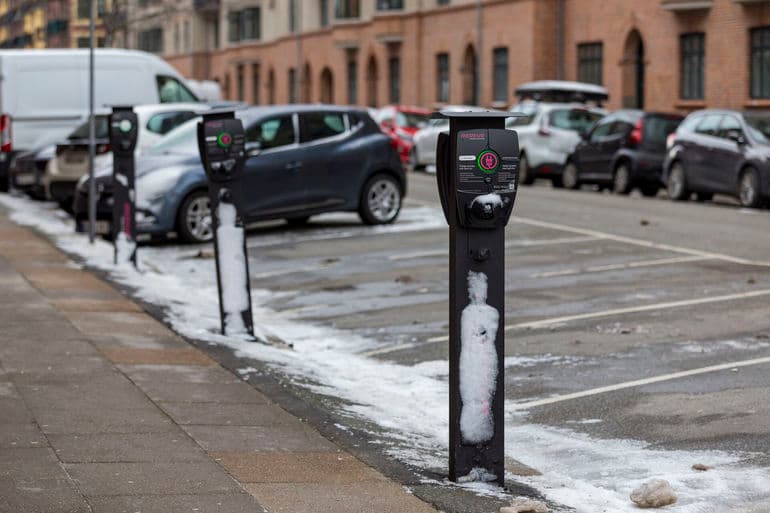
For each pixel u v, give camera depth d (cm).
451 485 746
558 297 1498
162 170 2125
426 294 1574
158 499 700
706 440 887
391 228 2303
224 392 990
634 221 2359
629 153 3222
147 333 1236
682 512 721
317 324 1401
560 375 1101
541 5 5169
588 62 4975
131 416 895
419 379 1105
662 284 1575
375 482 754
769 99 3938
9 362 1067
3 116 3209
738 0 3934
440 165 744
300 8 7819
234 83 9169
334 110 2297
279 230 2311
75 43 10094
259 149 2181
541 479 795
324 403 973
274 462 792
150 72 3247
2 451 785
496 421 749
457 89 5891
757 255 1830
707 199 3053
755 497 752
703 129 2912
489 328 742
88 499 693
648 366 1122
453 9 5903
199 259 1953
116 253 1759
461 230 735
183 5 9619
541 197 3041
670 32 4375
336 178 2270
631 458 851
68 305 1386
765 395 1001
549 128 3625
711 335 1248
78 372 1038
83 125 2712
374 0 6694
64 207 2625
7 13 12206
